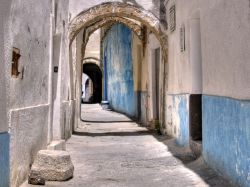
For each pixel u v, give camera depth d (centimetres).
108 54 2830
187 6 792
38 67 612
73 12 1073
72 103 1210
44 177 550
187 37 802
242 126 440
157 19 1087
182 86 860
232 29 477
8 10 421
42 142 654
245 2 427
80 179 573
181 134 866
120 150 874
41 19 627
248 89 421
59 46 883
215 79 565
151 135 1150
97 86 3678
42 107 645
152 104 1317
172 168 643
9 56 429
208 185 507
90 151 862
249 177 420
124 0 1084
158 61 1309
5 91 414
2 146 398
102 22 1588
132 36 1838
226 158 508
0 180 389
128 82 2030
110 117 1952
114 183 547
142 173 614
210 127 594
